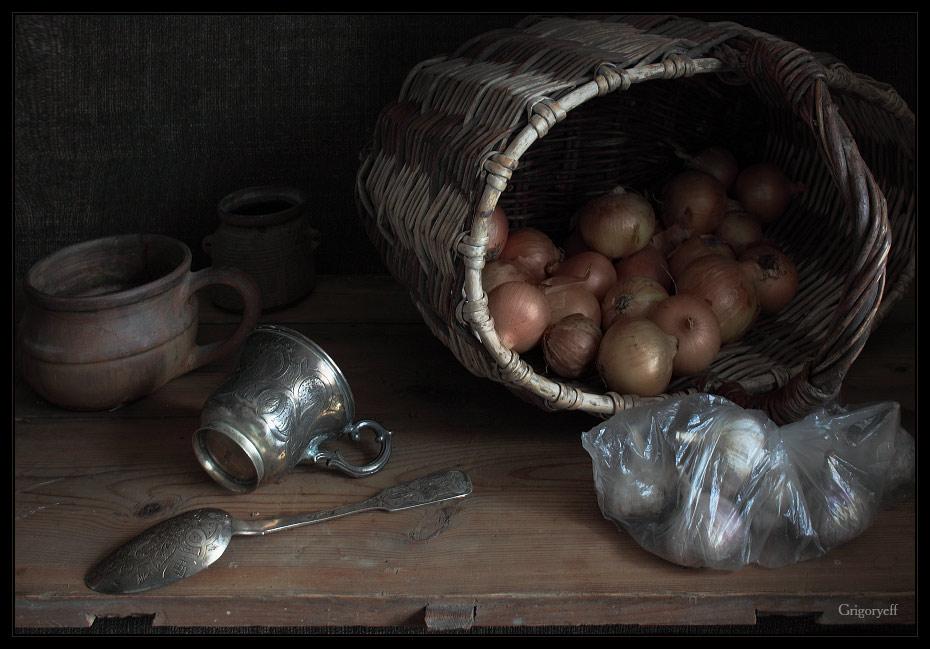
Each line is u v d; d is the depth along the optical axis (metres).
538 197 0.98
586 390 0.80
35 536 0.69
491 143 0.66
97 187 1.11
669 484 0.67
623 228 0.88
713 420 0.68
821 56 0.77
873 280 0.62
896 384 0.87
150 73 1.07
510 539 0.69
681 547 0.64
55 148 1.09
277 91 1.09
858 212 0.63
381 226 0.82
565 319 0.81
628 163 1.00
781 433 0.70
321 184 1.13
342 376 0.74
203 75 1.08
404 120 0.81
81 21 1.04
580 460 0.79
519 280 0.82
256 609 0.64
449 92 0.78
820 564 0.66
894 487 0.71
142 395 0.85
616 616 0.64
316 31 1.06
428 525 0.71
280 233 0.99
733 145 1.04
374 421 0.77
